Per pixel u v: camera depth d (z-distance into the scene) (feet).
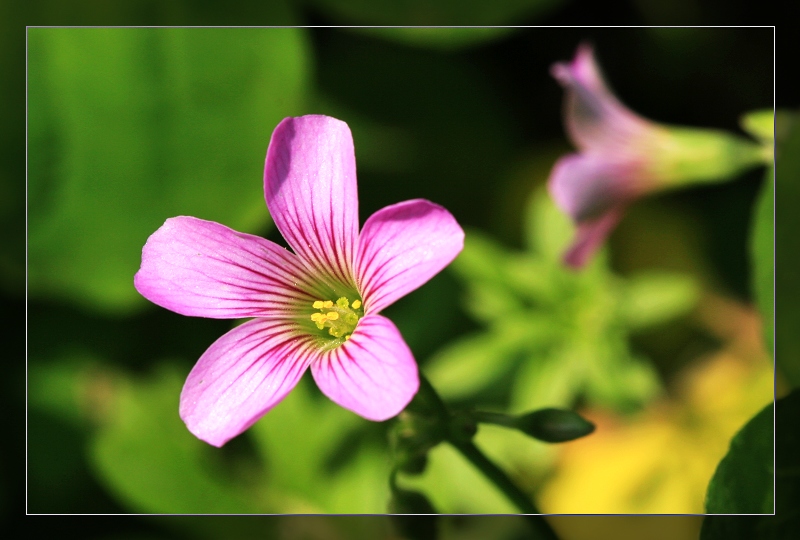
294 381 0.58
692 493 0.70
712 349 0.73
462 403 0.71
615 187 0.69
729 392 0.72
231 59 0.71
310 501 0.69
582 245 0.69
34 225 0.71
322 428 0.70
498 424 0.60
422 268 0.57
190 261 0.59
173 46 0.71
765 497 0.59
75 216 0.71
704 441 0.71
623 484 0.71
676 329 0.73
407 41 0.73
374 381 0.56
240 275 0.59
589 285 0.71
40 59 0.70
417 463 0.60
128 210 0.72
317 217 0.59
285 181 0.59
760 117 0.66
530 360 0.71
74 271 0.72
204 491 0.69
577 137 0.68
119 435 0.69
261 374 0.58
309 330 0.60
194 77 0.71
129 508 0.70
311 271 0.60
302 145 0.59
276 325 0.59
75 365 0.72
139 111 0.71
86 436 0.71
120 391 0.71
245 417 0.57
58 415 0.71
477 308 0.71
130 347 0.72
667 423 0.72
